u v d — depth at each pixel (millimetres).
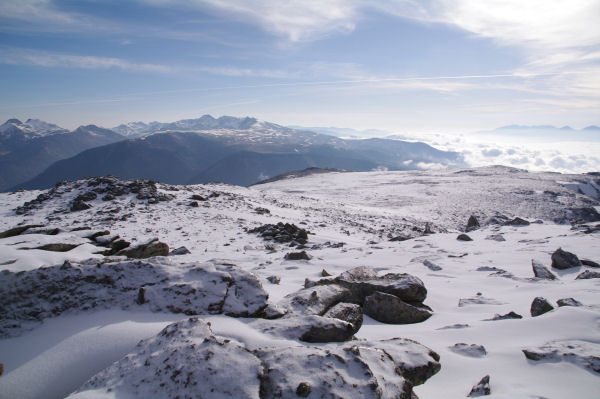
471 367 4309
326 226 31000
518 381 3781
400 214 53188
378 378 3414
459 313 7172
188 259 15188
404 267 11922
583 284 8117
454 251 14742
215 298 5008
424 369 4078
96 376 3438
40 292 4910
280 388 3074
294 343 4086
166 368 3289
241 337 4078
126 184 33344
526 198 70375
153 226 23547
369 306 7301
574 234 16938
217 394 2994
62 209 26984
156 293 5051
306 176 123375
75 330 4430
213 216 28234
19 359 3947
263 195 55469
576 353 4055
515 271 10641
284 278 10781
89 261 6082
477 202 67812
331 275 11031
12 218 24422
